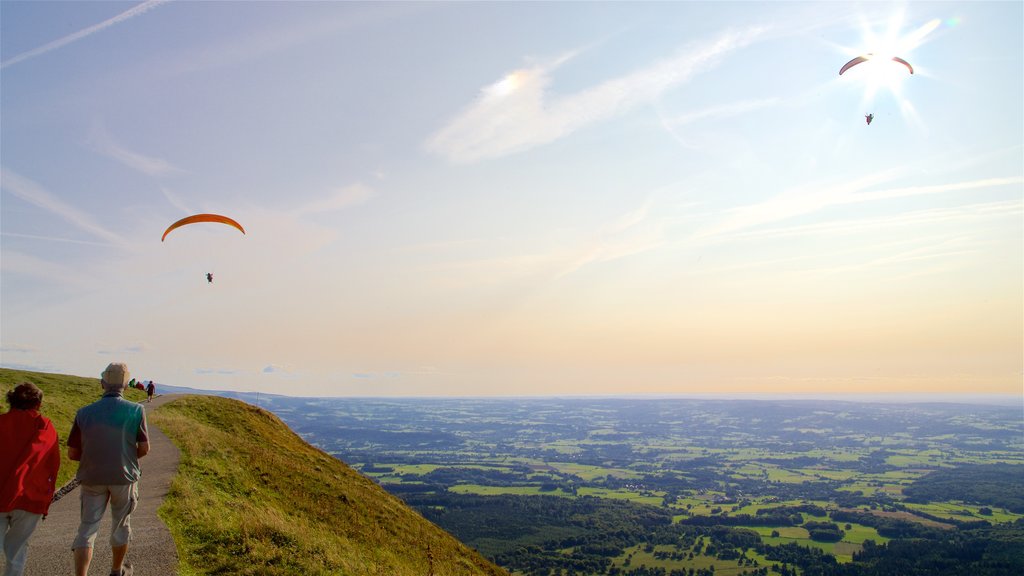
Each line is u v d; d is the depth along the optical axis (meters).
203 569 11.88
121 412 8.75
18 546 8.00
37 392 8.41
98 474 8.46
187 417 38.34
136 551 11.93
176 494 17.03
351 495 31.78
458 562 30.66
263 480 26.06
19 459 7.96
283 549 14.86
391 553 25.09
